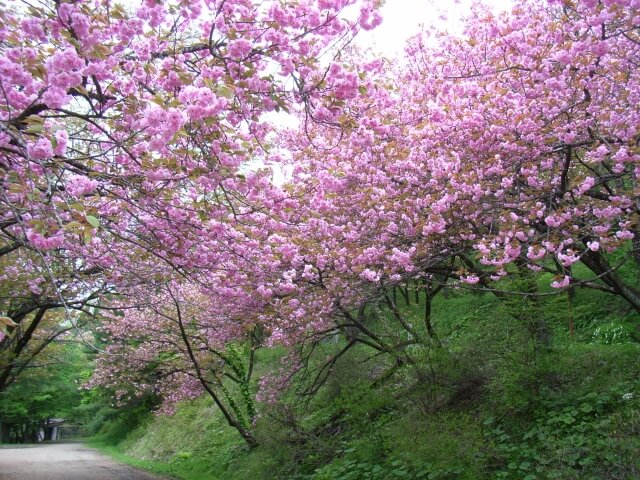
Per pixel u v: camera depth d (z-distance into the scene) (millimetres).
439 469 6371
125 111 4605
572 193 6047
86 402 32438
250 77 4645
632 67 6336
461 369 8023
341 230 8008
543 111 6215
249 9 4754
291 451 9570
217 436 15461
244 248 7180
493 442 6645
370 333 9820
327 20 4562
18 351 13430
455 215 6930
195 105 4008
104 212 6617
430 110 7027
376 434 8227
